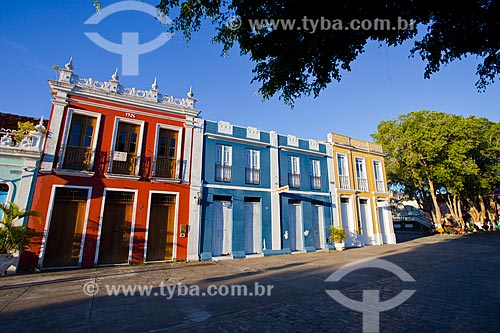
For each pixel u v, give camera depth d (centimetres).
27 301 530
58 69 993
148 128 1127
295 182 1441
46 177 919
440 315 427
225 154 1281
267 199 1320
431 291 569
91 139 1030
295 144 1502
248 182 1294
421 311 448
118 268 908
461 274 733
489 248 1324
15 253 822
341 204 1593
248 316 441
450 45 435
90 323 414
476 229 2562
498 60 443
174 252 1065
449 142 2191
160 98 1177
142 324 410
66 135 975
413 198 3005
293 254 1291
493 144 2394
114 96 1075
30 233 829
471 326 380
